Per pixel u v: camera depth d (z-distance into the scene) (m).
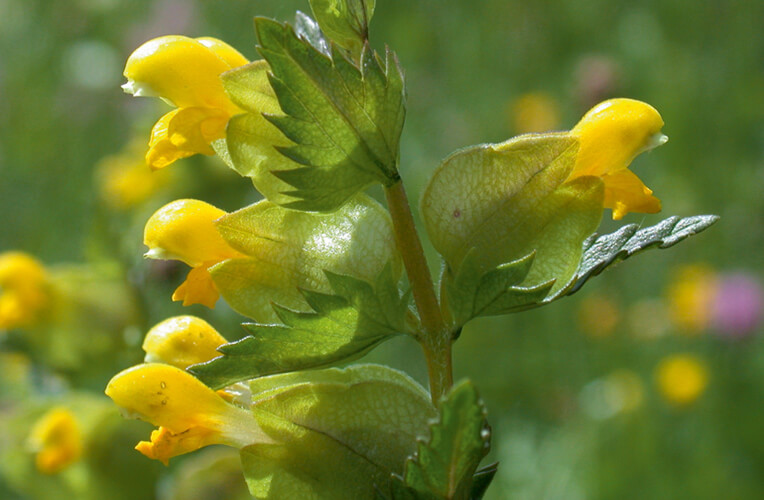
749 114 0.50
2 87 0.52
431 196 0.19
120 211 0.29
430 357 0.19
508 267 0.19
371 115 0.18
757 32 0.50
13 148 0.51
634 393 0.41
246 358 0.19
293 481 0.19
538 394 0.40
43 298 0.27
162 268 0.27
